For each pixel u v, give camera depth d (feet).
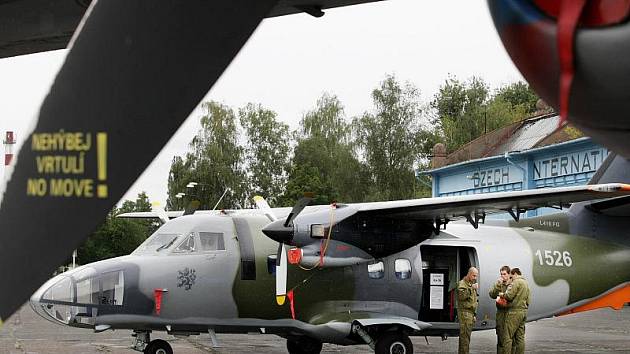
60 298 43.52
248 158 197.36
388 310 48.83
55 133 8.60
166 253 45.62
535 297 51.83
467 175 127.85
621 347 60.29
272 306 46.85
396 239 47.70
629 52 6.39
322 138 189.57
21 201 8.82
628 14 6.40
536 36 6.79
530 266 51.75
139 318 44.68
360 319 47.34
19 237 8.84
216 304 45.83
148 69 8.13
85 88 8.39
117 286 44.19
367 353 55.93
